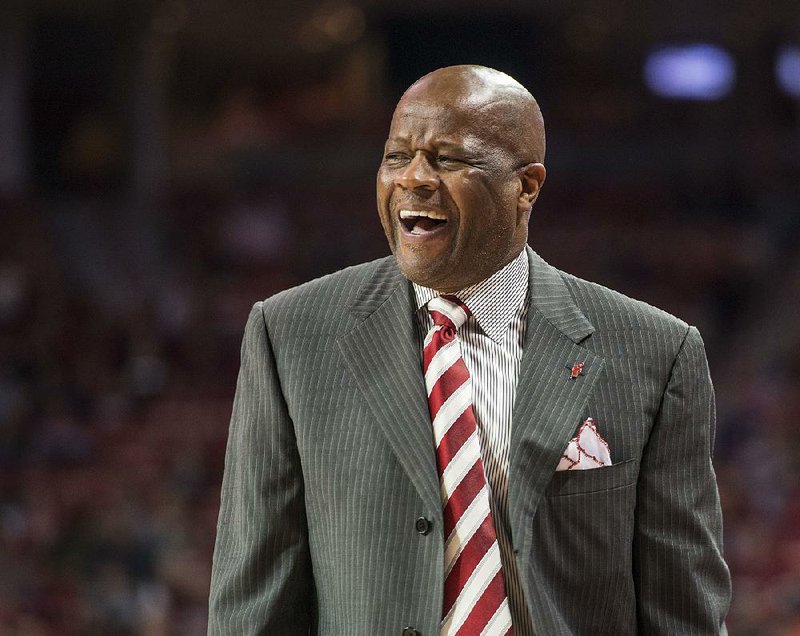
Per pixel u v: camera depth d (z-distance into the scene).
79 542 26.64
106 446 36.34
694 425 5.28
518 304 5.21
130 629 23.88
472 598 4.86
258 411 5.20
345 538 4.95
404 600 4.84
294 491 5.14
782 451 37.75
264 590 5.11
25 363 41.84
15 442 35.06
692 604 5.23
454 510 4.90
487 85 4.91
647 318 5.29
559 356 5.13
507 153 4.90
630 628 5.21
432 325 5.16
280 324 5.24
